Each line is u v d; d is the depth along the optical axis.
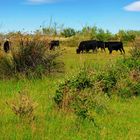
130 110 11.12
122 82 13.12
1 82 14.95
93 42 40.34
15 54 16.17
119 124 9.59
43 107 10.70
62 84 11.15
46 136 8.37
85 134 8.70
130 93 12.94
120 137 8.58
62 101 10.55
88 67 13.44
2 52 16.44
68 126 9.22
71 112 10.21
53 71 16.36
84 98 10.39
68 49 40.47
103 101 10.89
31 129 8.66
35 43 16.61
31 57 16.25
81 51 41.72
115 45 41.31
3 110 10.13
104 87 12.91
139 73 13.75
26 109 9.55
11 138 8.05
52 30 17.36
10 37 17.08
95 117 10.09
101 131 8.91
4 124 9.10
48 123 9.29
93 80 11.95
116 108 11.24
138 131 9.06
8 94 12.48
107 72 13.50
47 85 13.99
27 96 10.03
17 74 15.70
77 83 11.25
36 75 15.86
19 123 9.18
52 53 16.80
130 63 14.69
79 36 50.91
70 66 19.55
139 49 17.69
